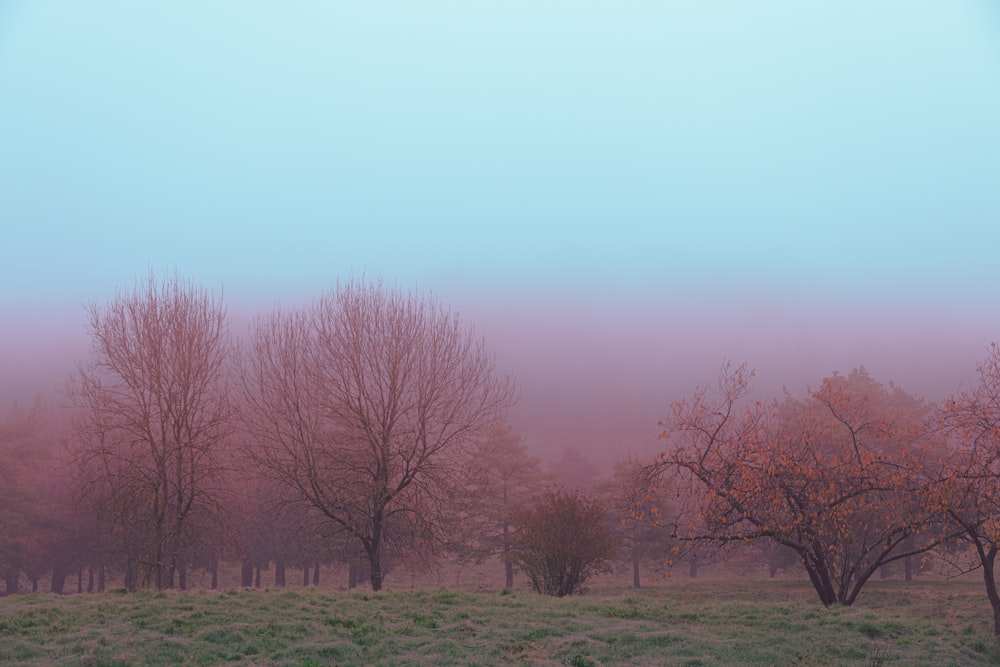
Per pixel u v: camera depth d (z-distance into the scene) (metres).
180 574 50.72
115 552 41.97
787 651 14.64
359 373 33.09
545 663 12.98
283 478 33.12
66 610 17.17
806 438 22.59
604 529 31.78
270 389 33.94
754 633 16.09
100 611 17.02
